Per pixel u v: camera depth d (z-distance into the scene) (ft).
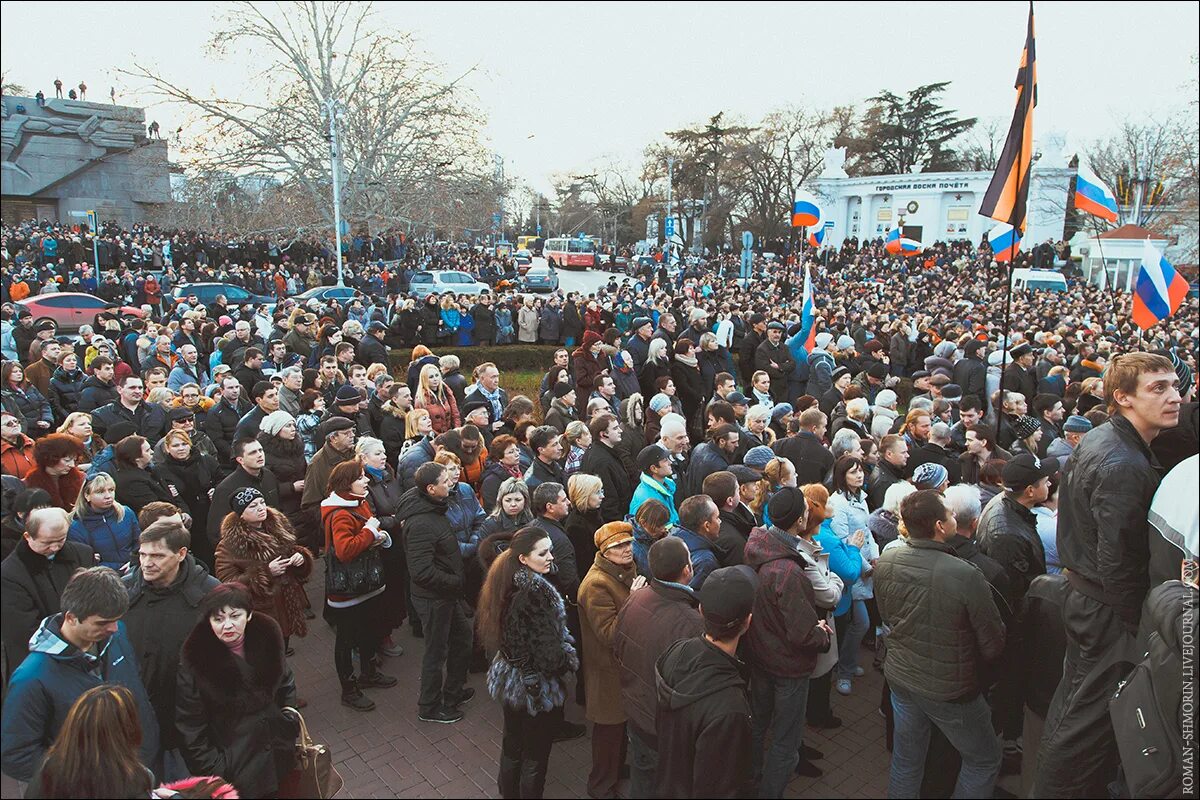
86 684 10.92
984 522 14.76
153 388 26.09
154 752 12.03
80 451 17.60
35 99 106.52
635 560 15.85
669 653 11.10
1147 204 123.75
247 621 11.89
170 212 89.10
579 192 305.73
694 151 198.90
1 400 24.45
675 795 10.61
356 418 25.53
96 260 84.23
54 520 12.82
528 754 13.12
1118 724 10.11
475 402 28.43
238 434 23.13
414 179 93.97
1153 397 10.48
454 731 16.07
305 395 25.70
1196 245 103.19
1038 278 113.09
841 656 17.62
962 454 21.77
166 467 19.83
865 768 14.78
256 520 15.39
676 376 34.53
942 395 31.30
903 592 12.12
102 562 15.88
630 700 12.12
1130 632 10.67
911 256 150.82
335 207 86.99
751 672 13.41
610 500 19.75
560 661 12.93
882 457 20.25
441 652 16.12
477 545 17.58
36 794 9.24
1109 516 10.41
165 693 12.62
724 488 15.80
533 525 14.21
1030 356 36.04
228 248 108.27
